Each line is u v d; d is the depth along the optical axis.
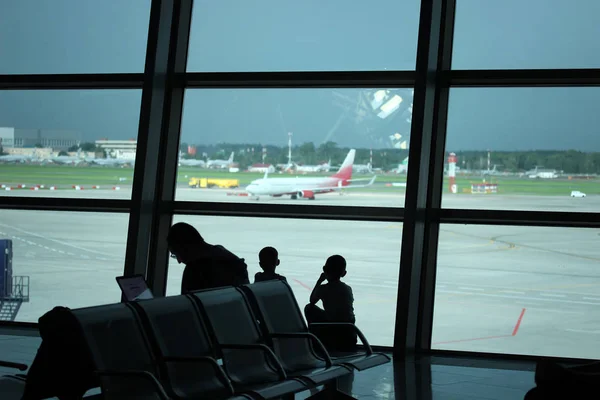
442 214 8.08
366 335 8.36
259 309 5.00
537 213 7.80
